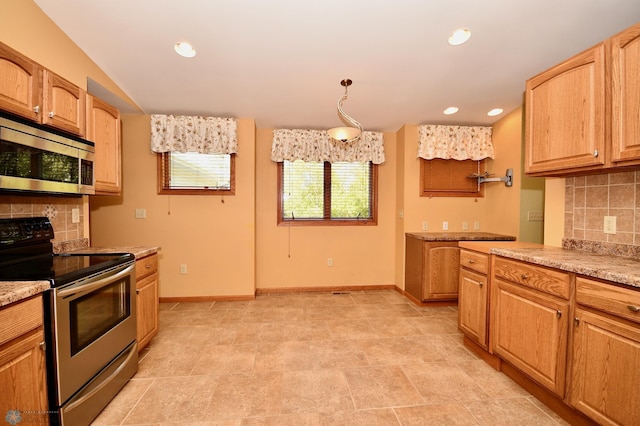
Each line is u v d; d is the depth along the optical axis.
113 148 2.21
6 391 1.08
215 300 3.46
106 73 2.46
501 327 1.90
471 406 1.62
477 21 1.88
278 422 1.49
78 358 1.39
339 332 2.59
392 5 1.74
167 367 2.01
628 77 1.35
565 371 1.47
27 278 1.28
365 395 1.71
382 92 2.83
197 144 3.27
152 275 2.26
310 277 3.87
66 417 1.31
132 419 1.51
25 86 1.46
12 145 1.37
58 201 2.03
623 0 1.70
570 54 2.23
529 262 1.68
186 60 2.29
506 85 2.72
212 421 1.50
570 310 1.45
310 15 1.82
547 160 1.76
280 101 3.00
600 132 1.47
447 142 3.64
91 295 1.50
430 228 3.75
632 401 1.18
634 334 1.18
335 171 3.92
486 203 3.82
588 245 1.85
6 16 1.56
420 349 2.29
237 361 2.09
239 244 3.47
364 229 3.93
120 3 1.73
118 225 3.33
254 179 3.50
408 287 3.61
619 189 1.70
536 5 1.75
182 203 3.40
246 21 1.87
